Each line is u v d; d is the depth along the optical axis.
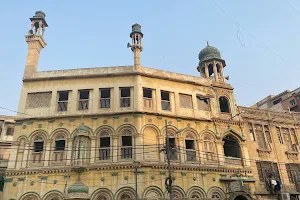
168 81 30.16
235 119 31.22
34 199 23.89
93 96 27.78
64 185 24.09
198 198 25.48
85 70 28.97
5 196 23.91
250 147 30.62
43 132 26.34
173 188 25.08
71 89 28.11
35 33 31.00
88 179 24.25
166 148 21.25
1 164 29.20
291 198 29.80
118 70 29.02
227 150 31.70
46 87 28.22
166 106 29.09
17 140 26.08
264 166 30.41
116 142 25.78
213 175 27.17
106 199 23.77
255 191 28.31
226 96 32.44
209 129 29.45
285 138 33.72
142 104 27.66
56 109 27.34
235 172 28.16
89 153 25.36
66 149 25.52
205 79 32.34
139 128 26.19
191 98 30.59
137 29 31.11
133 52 30.28
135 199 23.52
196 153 27.78
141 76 28.88
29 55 29.84
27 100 27.78
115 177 24.33
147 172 24.78
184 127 28.42
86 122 26.56
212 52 35.34
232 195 25.84
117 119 26.67
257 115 33.25
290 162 32.16
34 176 24.61
